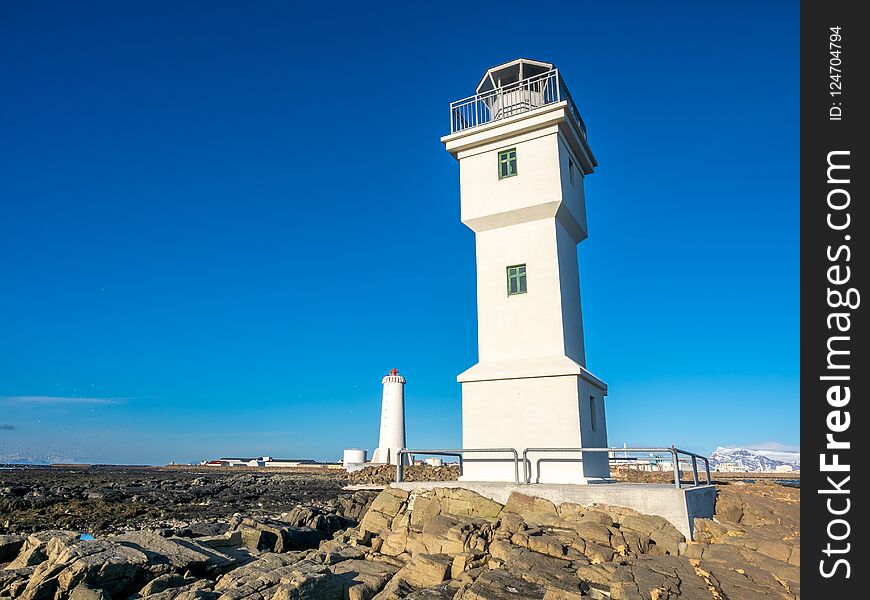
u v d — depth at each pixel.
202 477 62.38
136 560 13.56
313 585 12.40
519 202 21.23
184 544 15.87
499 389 20.16
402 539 15.97
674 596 11.29
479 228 22.19
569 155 22.94
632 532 14.67
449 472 48.50
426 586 13.29
